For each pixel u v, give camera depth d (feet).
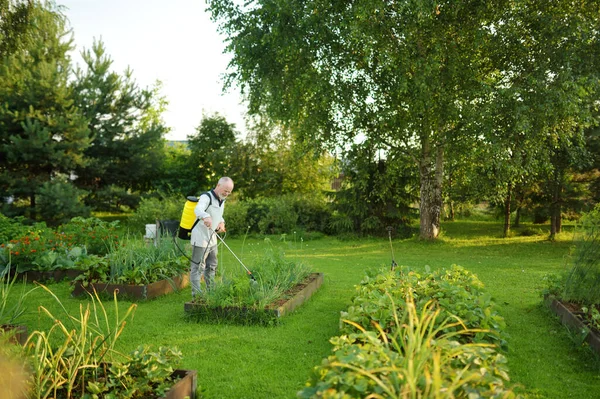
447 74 40.93
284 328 16.35
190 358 13.50
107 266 21.89
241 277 18.80
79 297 20.92
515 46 40.16
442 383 6.98
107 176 66.49
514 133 39.29
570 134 43.73
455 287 15.80
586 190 51.29
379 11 38.63
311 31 40.83
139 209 54.90
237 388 11.51
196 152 78.23
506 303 20.12
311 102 44.06
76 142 57.31
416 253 40.09
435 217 48.73
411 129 45.27
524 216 65.46
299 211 56.24
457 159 43.52
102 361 10.16
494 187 46.55
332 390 6.66
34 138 54.80
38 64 57.52
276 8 40.81
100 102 63.31
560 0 40.68
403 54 39.83
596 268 17.02
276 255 22.90
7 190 56.59
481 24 41.24
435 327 13.24
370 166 53.31
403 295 15.56
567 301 17.85
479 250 42.42
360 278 26.55
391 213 52.65
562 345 14.75
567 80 36.65
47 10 54.75
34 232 29.40
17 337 13.28
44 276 24.82
